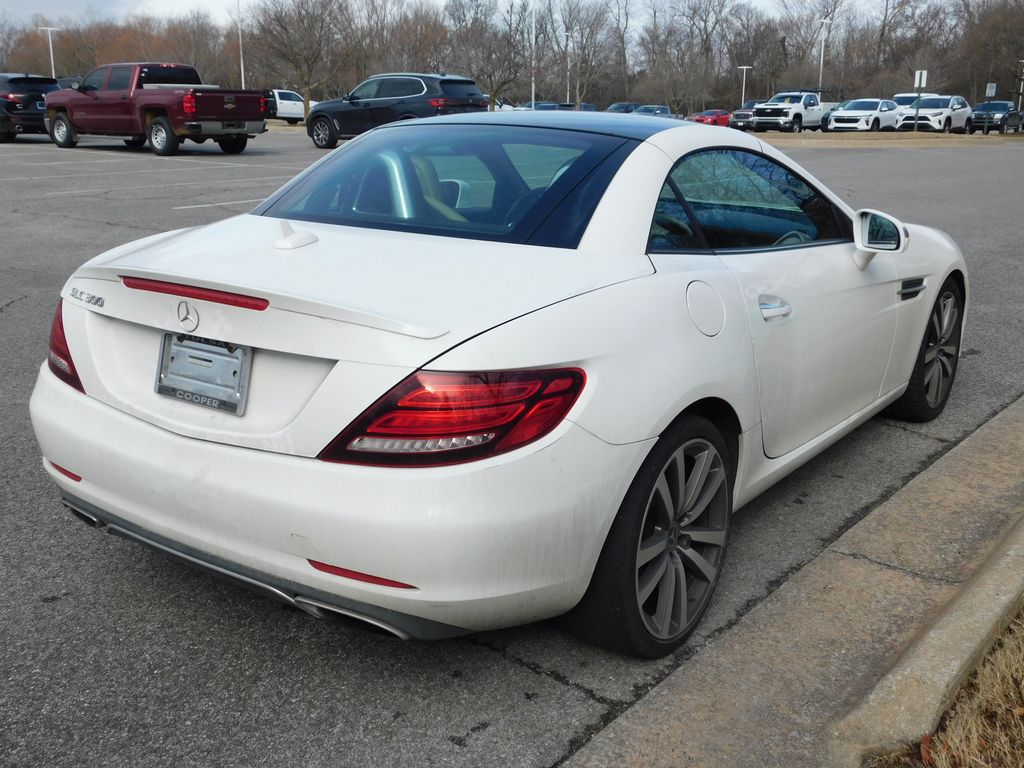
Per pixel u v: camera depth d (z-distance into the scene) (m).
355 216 2.96
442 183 2.97
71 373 2.69
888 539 3.44
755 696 2.54
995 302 7.43
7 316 6.58
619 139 3.05
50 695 2.53
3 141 24.53
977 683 2.45
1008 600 2.72
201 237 2.92
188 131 19.75
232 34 75.94
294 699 2.53
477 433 2.14
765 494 3.88
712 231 3.03
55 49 91.19
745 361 2.84
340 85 57.66
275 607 2.97
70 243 9.42
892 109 44.25
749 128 49.00
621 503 2.40
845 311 3.53
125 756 2.31
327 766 2.29
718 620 2.93
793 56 97.88
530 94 65.75
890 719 2.33
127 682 2.59
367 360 2.15
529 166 2.95
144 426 2.48
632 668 2.67
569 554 2.30
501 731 2.41
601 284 2.50
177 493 2.37
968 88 80.00
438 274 2.42
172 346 2.49
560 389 2.24
